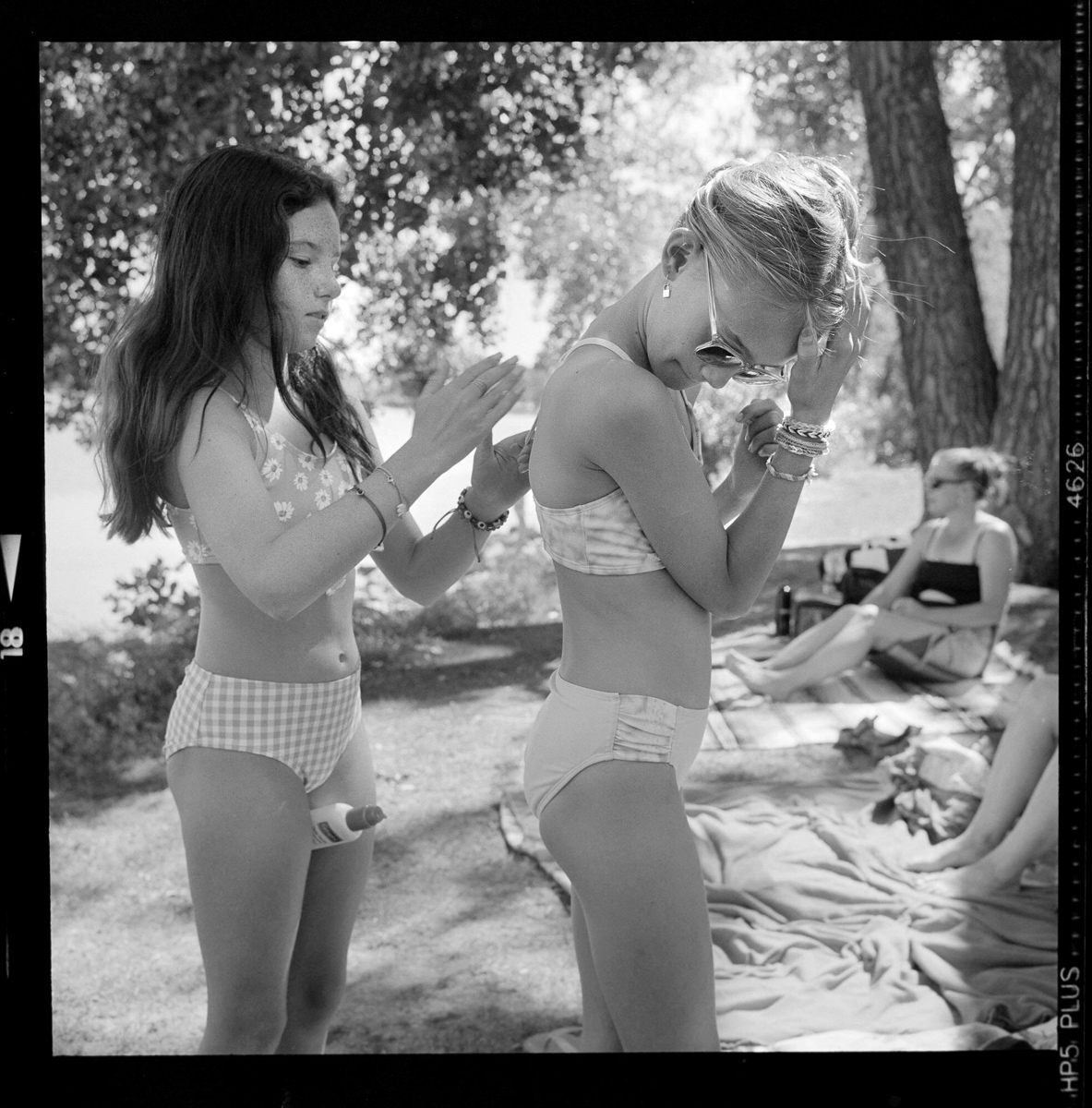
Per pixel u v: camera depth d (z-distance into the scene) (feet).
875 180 17.69
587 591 5.81
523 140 17.33
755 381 5.70
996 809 10.11
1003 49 16.69
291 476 6.43
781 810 11.07
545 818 5.89
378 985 10.08
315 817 6.65
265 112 15.80
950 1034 8.13
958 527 13.64
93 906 11.91
